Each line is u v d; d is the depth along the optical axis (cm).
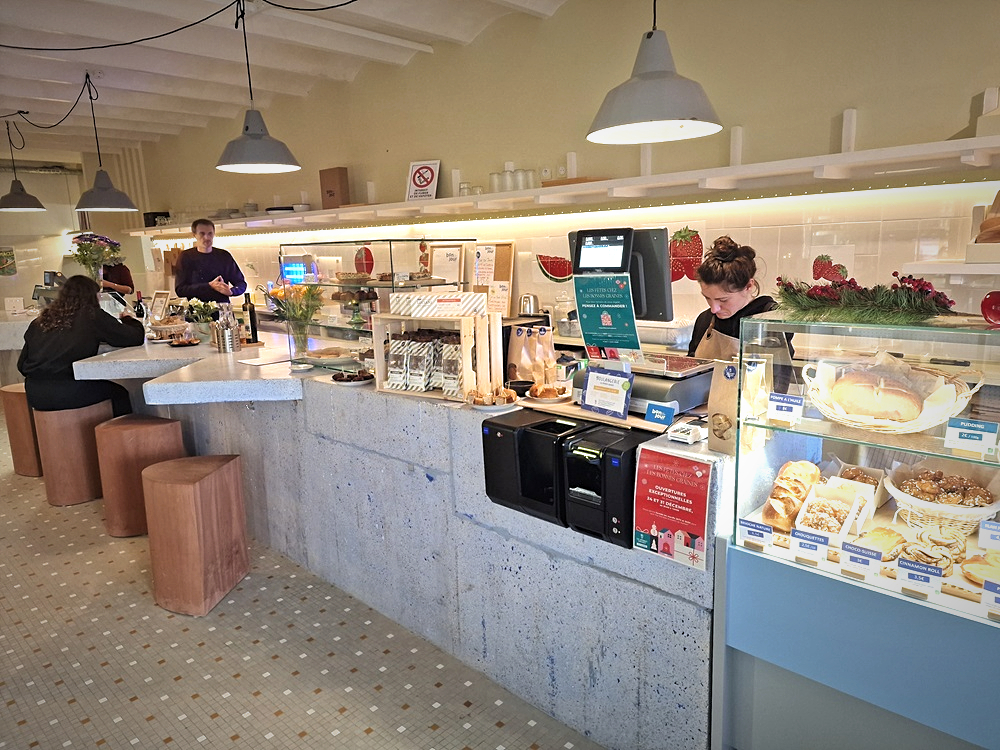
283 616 342
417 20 452
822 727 195
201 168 826
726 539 199
